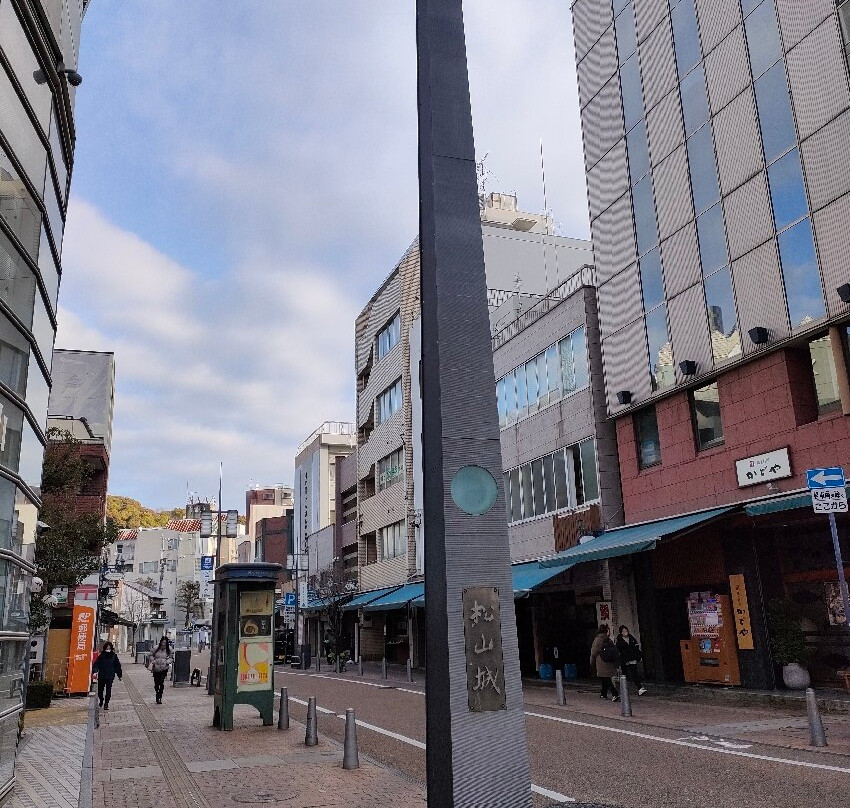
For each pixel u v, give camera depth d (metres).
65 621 27.19
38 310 9.15
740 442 17.69
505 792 5.29
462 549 5.63
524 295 32.00
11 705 8.07
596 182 23.97
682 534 16.98
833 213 15.48
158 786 9.43
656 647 19.94
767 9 17.55
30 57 8.51
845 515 15.51
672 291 20.20
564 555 20.86
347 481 50.12
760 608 16.78
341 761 10.86
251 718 16.62
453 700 5.34
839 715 13.26
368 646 44.06
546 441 25.77
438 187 6.38
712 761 9.94
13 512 8.12
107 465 35.78
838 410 15.63
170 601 93.06
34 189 8.66
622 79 23.08
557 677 17.08
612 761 10.27
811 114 16.16
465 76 6.79
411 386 39.25
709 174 19.12
